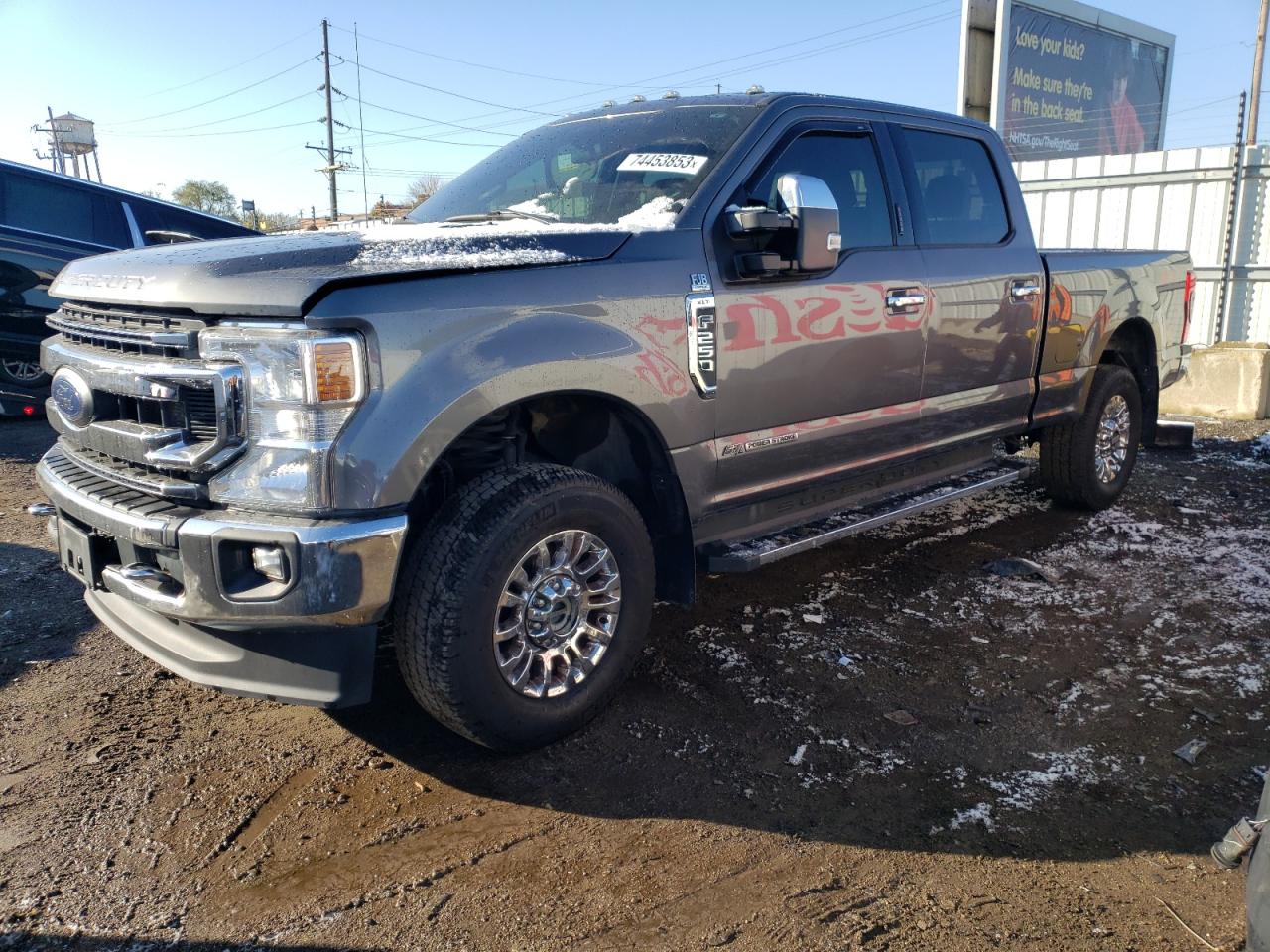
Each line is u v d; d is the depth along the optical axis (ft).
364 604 8.14
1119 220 38.91
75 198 26.53
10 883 7.91
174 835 8.58
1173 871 8.10
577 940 7.27
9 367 25.68
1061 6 48.73
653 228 10.61
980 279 14.42
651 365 10.15
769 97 12.44
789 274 11.57
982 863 8.20
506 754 9.76
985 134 15.65
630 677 11.59
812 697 11.10
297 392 8.00
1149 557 15.99
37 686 11.44
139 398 8.94
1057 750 9.99
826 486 13.12
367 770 9.67
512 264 9.21
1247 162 35.22
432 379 8.39
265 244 9.22
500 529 8.90
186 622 8.75
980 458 16.19
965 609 13.75
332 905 7.66
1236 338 36.22
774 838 8.54
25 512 18.56
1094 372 17.47
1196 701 10.99
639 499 11.43
